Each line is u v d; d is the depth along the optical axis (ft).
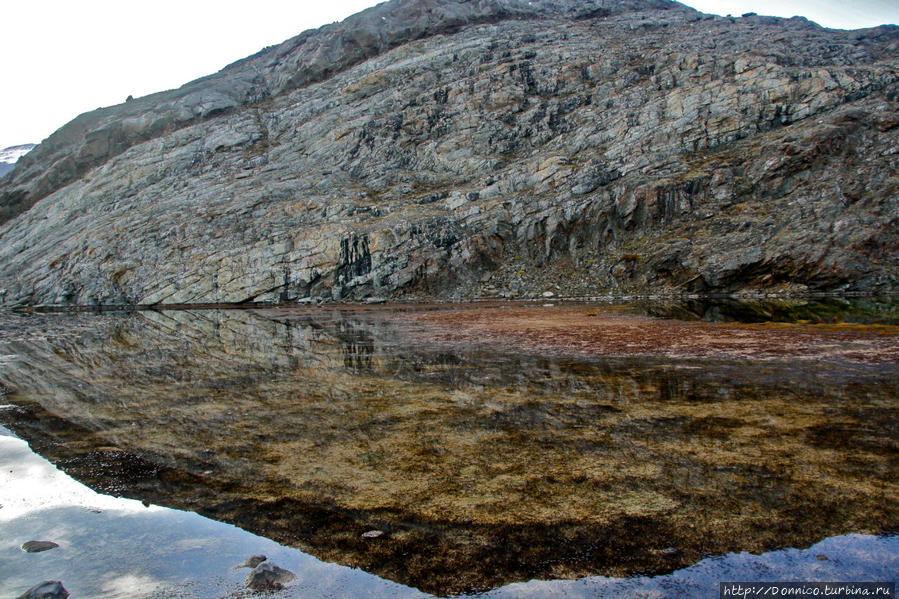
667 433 29.50
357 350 69.05
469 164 241.96
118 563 16.78
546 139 243.60
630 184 184.75
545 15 384.27
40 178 358.43
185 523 19.81
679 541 17.61
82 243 244.63
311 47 408.26
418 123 269.64
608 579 15.49
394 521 19.60
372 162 262.26
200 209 244.63
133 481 24.25
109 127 367.04
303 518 20.04
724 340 66.64
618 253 178.60
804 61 220.84
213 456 27.61
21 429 33.60
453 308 144.05
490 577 15.74
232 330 101.71
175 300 210.18
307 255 200.54
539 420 32.99
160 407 39.09
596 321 95.25
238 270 207.41
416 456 26.84
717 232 165.89
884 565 15.80
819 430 29.32
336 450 28.14
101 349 76.28
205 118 366.43
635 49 273.33
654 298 149.07
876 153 164.14
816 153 168.35
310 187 249.55
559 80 263.29
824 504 20.04
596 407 35.88
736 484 22.15
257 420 34.78
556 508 20.34
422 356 62.23
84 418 36.17
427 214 205.26
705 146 198.80
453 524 19.24
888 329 71.20
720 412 33.71
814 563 15.99
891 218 145.38
